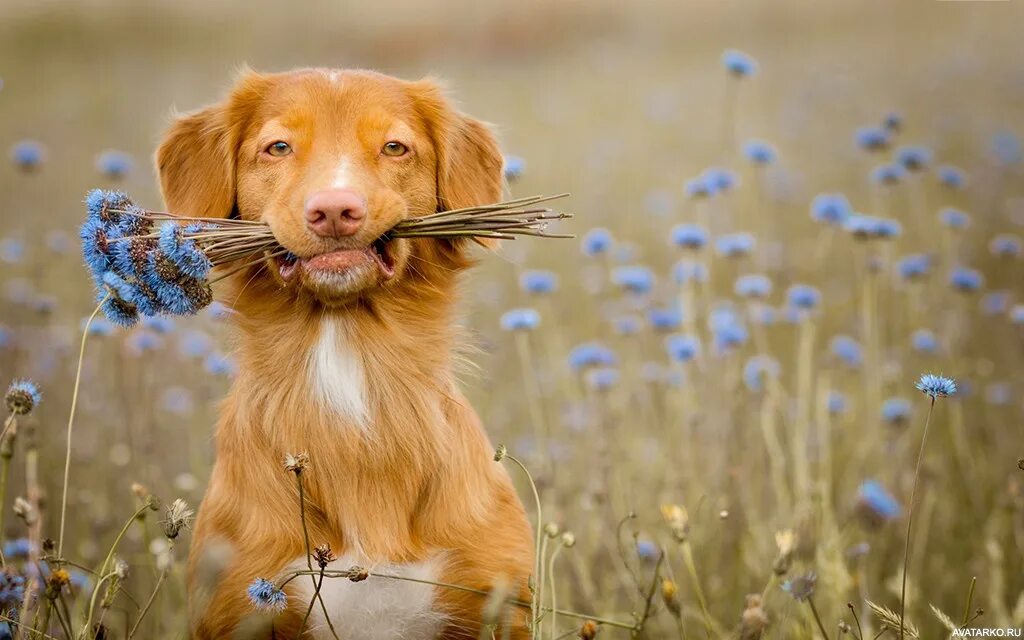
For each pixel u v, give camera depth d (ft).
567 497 22.91
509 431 27.20
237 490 16.01
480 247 18.99
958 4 110.93
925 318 30.53
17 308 34.22
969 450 24.45
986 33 94.12
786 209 47.01
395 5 131.34
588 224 47.34
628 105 77.77
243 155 17.24
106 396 27.25
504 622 15.69
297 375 16.24
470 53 118.52
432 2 131.75
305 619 14.06
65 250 34.91
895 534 21.89
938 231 38.81
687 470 22.59
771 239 41.70
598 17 127.85
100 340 27.12
